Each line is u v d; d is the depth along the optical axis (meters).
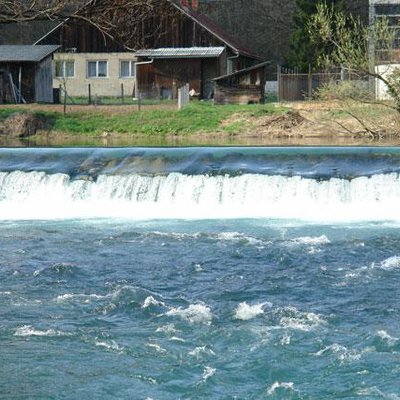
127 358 19.06
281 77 69.88
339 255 27.91
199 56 77.81
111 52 84.75
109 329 20.94
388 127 55.12
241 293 23.78
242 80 68.44
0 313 22.08
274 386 17.44
